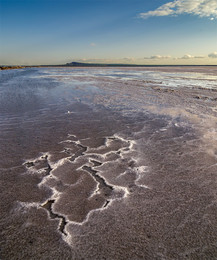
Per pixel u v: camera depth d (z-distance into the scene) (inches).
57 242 55.6
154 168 96.0
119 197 75.5
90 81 551.5
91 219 64.1
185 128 152.3
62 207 69.9
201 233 58.9
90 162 102.6
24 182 84.8
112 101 261.1
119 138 134.6
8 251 52.9
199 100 259.8
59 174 91.2
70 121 173.6
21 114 195.5
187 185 82.6
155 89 374.3
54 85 446.6
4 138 133.9
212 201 72.9
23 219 64.1
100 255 51.9
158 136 136.9
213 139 129.4
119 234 58.3
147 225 61.7
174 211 67.9
